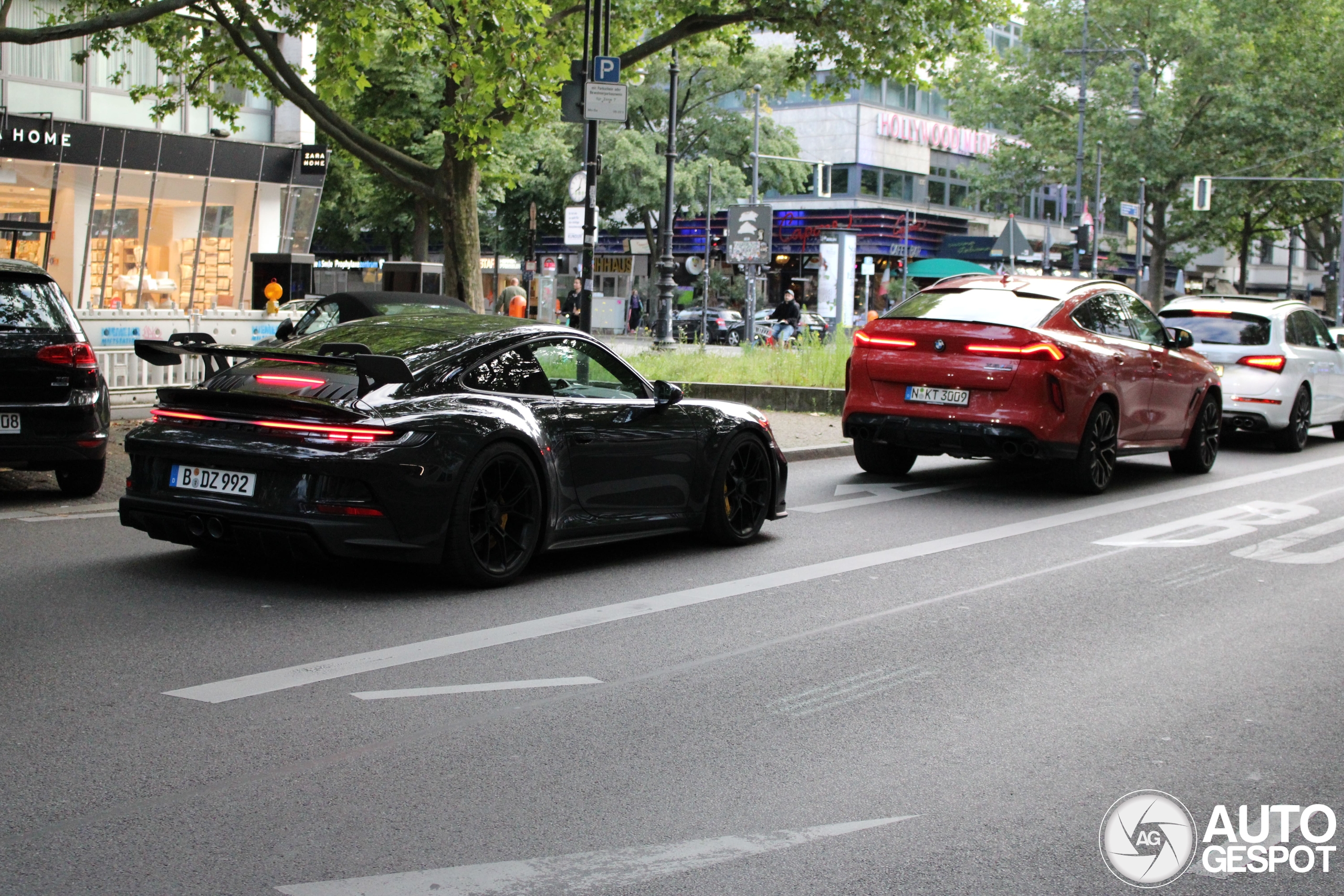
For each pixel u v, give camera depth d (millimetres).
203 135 30734
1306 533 9898
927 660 6031
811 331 22469
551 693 5297
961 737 4898
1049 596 7520
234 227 31906
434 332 7473
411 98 43844
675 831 3900
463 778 4305
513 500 7258
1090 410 11406
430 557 6855
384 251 73500
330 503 6574
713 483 8609
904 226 68188
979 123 57344
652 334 52594
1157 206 55625
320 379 6992
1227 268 94375
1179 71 53688
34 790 4062
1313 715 5285
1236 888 3664
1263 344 16062
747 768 4484
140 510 7000
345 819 3920
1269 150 53844
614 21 19609
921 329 11391
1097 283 12297
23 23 27344
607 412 7824
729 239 29141
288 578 7258
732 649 6105
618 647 6070
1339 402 17562
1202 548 9195
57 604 6527
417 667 5609
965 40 19875
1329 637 6648
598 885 3508
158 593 6820
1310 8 55469
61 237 28406
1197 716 5242
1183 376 13023
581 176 19312
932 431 11273
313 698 5125
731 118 58031
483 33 15477
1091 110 54406
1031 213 75812
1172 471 13992
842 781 4387
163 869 3523
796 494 11445
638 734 4824
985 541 9289
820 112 68938
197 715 4855
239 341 17094
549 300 41719
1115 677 5809
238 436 6762
